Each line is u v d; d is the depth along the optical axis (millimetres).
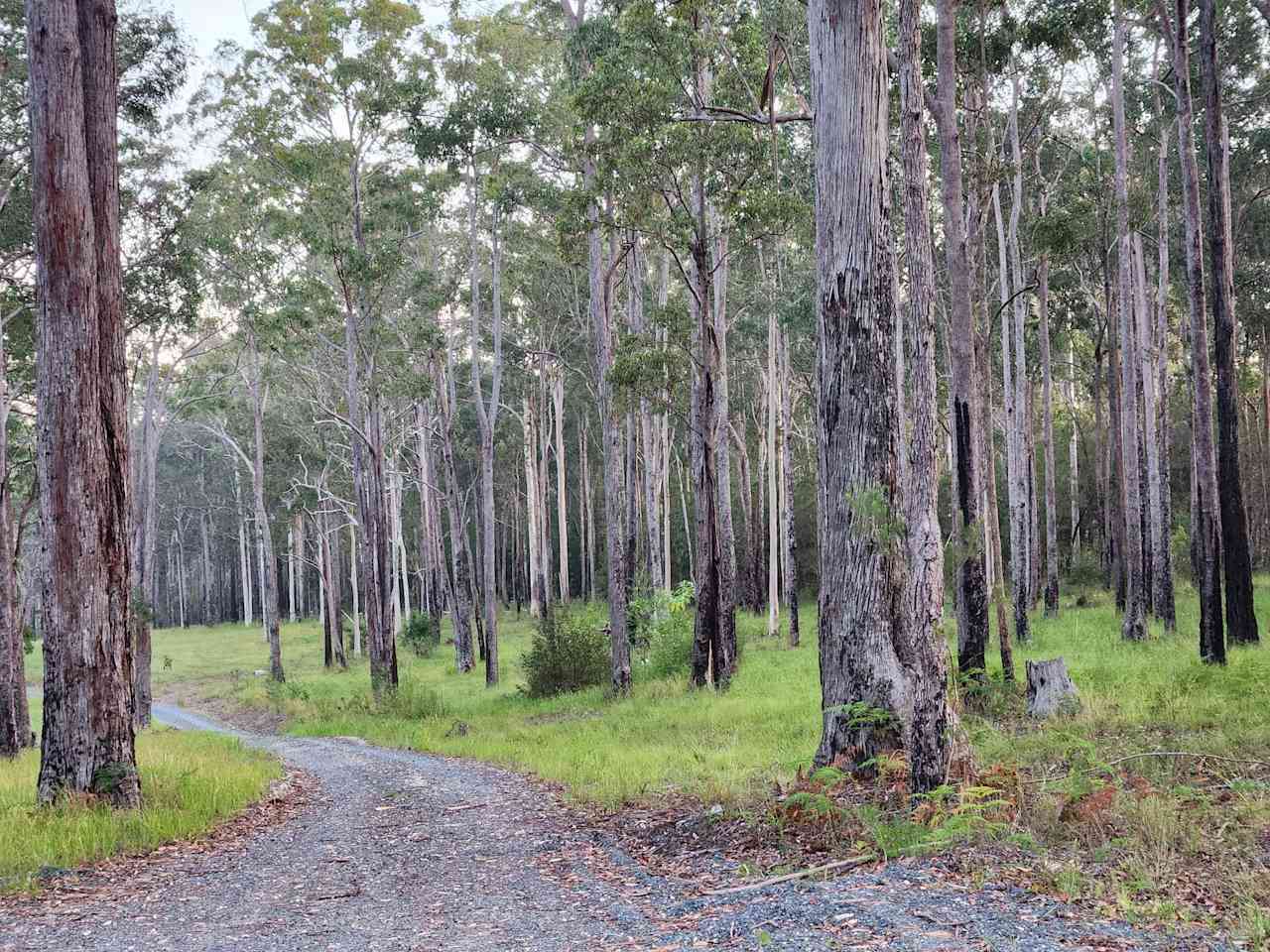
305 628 65938
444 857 8203
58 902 6855
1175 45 15078
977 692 12758
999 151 25984
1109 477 34688
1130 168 27562
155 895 7039
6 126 20078
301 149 27656
